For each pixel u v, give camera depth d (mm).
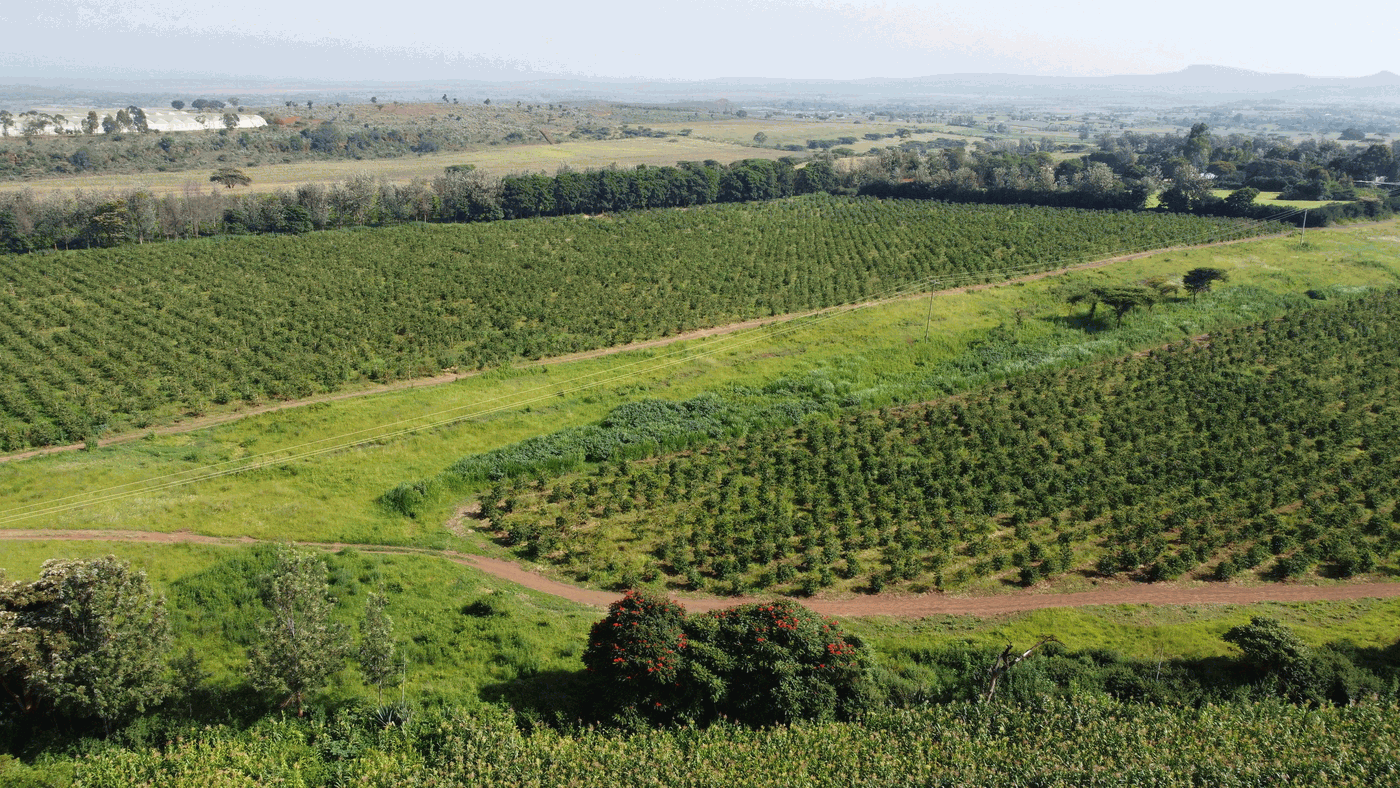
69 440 83375
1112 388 100625
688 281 139875
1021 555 67312
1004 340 114625
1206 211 184875
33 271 133625
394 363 103625
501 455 81750
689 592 62938
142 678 46344
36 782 42312
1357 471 80375
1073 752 45000
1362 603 62094
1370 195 196250
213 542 66812
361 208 175875
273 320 115812
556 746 45156
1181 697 50000
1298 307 127062
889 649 56000
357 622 56375
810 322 119125
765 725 48594
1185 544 69938
